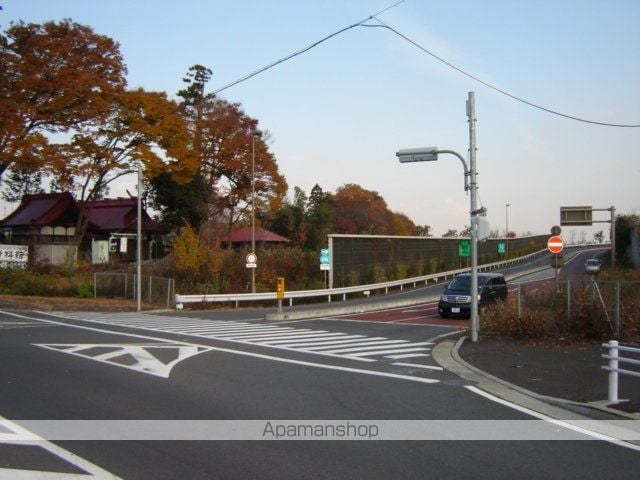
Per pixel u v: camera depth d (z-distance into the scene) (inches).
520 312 678.5
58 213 2032.5
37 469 234.4
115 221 2242.9
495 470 237.0
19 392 376.2
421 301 1350.9
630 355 531.5
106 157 1672.0
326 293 1477.6
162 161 1717.5
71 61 1539.1
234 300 1283.2
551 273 2191.2
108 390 384.5
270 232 2390.5
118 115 1684.3
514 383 419.5
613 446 270.2
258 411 332.5
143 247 2297.0
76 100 1578.5
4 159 1429.6
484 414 330.6
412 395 382.3
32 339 652.7
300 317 1005.2
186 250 1398.9
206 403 350.9
